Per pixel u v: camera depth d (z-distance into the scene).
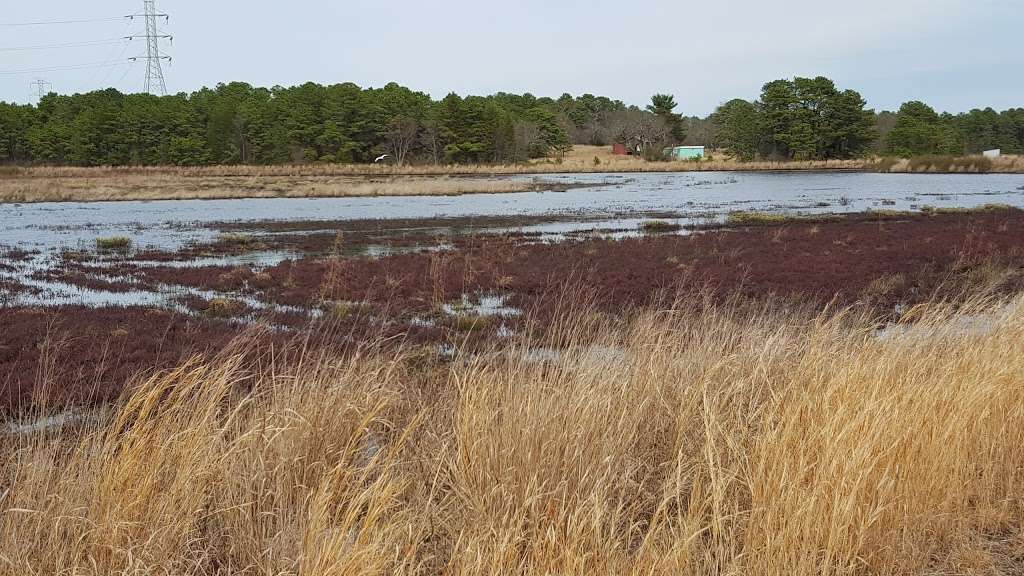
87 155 104.38
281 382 6.48
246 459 4.70
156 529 3.96
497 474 4.51
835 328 7.61
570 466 4.52
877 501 4.47
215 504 4.58
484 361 7.16
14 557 3.71
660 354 6.70
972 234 28.47
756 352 7.00
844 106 114.50
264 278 19.00
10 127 108.75
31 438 5.68
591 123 156.50
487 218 39.06
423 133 106.88
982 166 87.00
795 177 83.62
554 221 37.22
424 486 4.87
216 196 56.28
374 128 104.75
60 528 3.95
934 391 5.55
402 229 33.69
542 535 3.86
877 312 14.48
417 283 18.47
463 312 14.66
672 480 4.59
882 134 142.38
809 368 6.25
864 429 4.82
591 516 4.06
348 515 3.91
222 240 29.25
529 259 22.83
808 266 21.23
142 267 21.91
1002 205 42.00
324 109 103.94
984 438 5.51
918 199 49.62
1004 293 15.47
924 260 22.38
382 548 3.83
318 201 52.56
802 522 4.13
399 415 6.39
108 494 4.08
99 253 25.53
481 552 3.83
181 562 4.03
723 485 4.52
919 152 122.69
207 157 102.19
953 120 159.38
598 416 5.08
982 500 5.20
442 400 6.45
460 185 63.81
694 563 4.18
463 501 4.56
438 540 4.60
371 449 5.40
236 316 14.48
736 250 24.41
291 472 4.76
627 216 39.84
